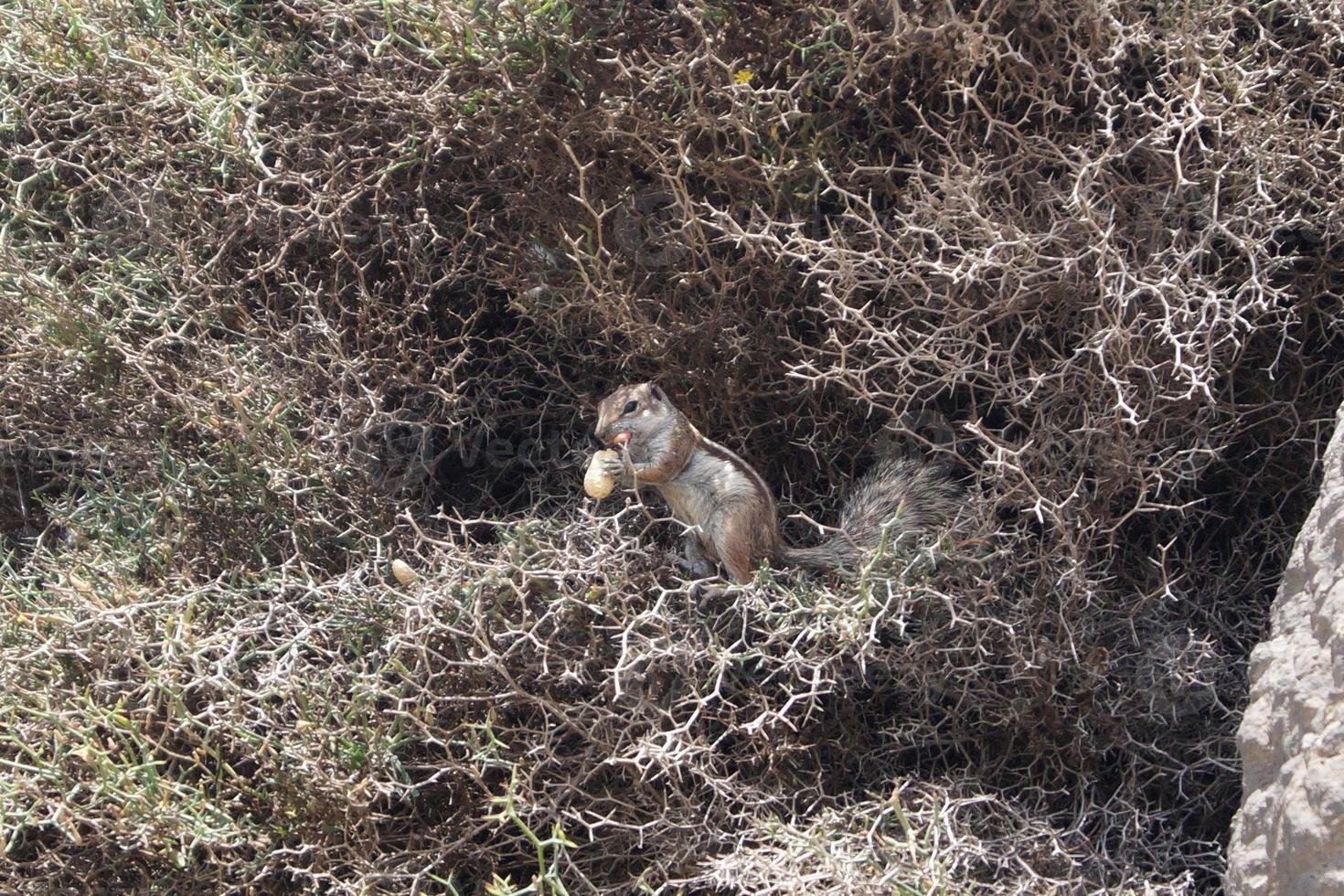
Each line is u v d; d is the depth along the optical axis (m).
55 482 8.91
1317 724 5.14
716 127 7.45
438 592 6.79
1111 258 6.73
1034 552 7.06
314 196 8.24
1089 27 7.16
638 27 7.74
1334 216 7.15
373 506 8.09
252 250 8.79
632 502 7.64
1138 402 6.88
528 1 7.41
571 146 7.82
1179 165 6.88
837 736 7.12
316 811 6.45
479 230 8.50
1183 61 7.16
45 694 6.64
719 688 6.52
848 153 7.74
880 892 5.71
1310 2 7.53
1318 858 4.88
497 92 7.73
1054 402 7.08
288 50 8.74
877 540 7.26
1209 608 7.35
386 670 6.79
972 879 6.09
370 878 6.20
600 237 7.67
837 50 7.32
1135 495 7.23
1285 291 7.44
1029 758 7.07
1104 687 6.83
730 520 7.27
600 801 6.50
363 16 8.31
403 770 6.44
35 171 9.18
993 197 7.52
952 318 7.09
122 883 6.46
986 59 7.07
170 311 8.27
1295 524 7.62
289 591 7.35
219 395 7.98
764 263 7.73
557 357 8.75
